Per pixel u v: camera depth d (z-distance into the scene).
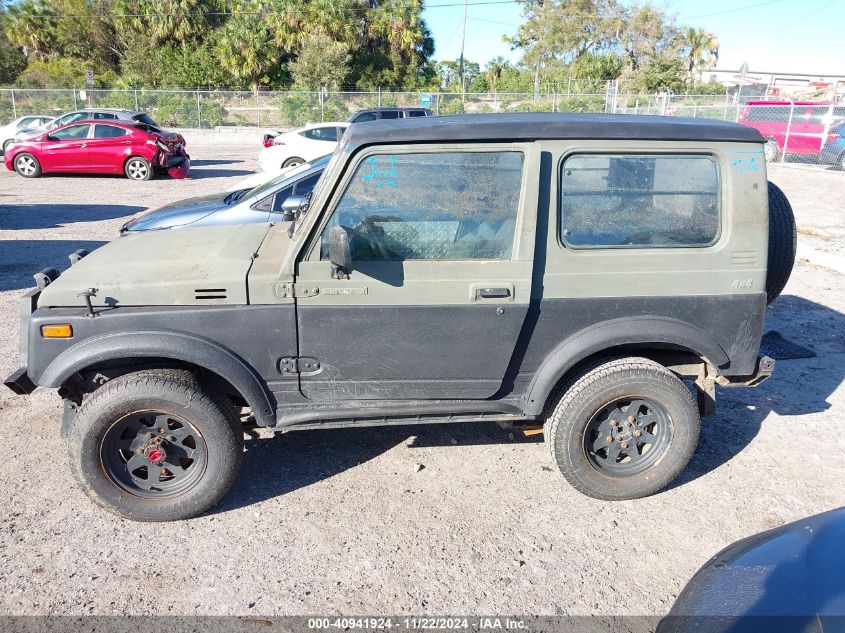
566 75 51.84
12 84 47.78
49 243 9.92
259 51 44.69
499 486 3.84
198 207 6.90
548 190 3.26
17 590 3.01
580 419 3.46
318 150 15.23
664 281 3.38
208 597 2.99
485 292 3.26
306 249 3.21
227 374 3.26
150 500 3.42
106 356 3.17
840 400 4.92
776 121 20.61
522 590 3.04
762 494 3.77
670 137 3.28
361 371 3.40
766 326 6.49
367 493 3.77
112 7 49.41
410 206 3.23
